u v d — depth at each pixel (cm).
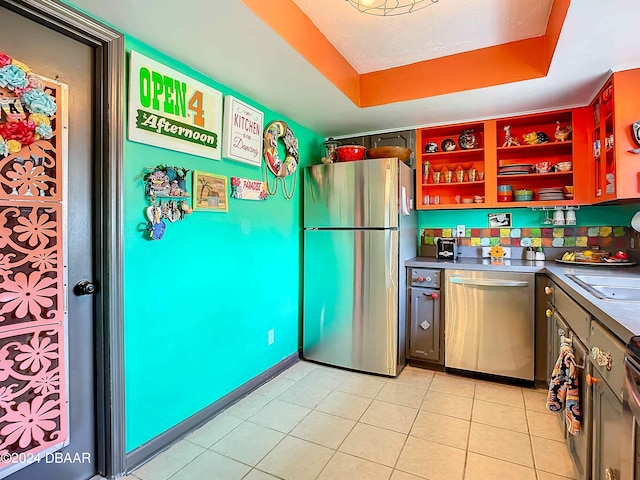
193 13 144
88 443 156
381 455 176
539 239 294
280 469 166
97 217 155
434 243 329
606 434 116
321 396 239
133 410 167
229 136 214
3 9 125
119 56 156
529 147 278
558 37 167
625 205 266
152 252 175
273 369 271
